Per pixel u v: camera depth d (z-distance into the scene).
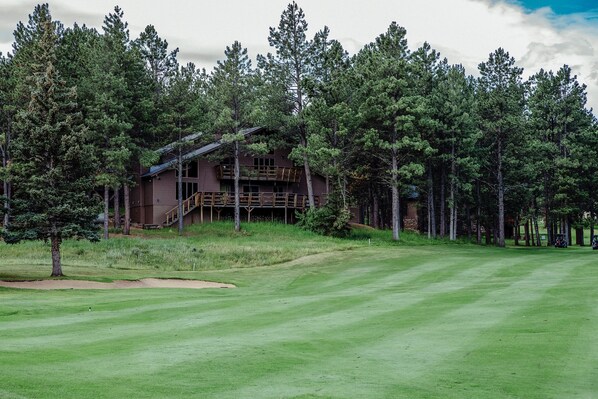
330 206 56.62
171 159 61.56
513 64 66.38
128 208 53.91
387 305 19.50
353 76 57.22
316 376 9.89
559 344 12.02
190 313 18.42
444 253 44.59
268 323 16.09
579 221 66.06
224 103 58.38
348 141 58.94
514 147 61.78
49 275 30.67
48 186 30.78
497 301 19.06
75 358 11.16
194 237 53.41
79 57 54.34
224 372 10.12
